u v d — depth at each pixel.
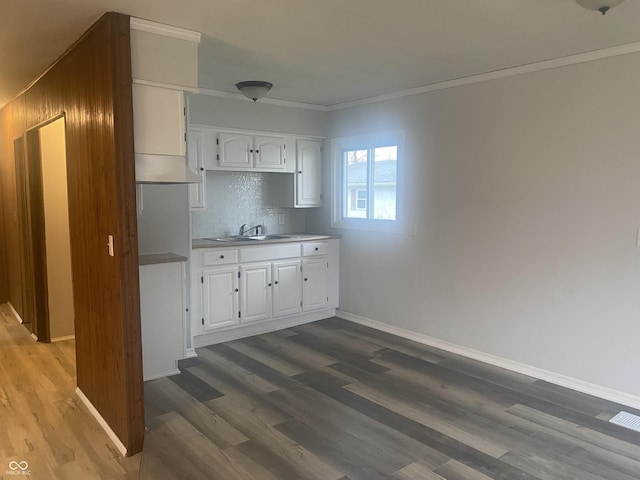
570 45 3.20
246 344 4.58
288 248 5.00
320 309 5.39
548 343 3.69
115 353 2.73
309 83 4.35
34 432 2.91
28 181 4.45
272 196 5.61
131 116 2.59
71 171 3.21
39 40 2.95
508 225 3.88
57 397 3.40
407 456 2.66
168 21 2.72
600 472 2.52
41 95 3.75
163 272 3.76
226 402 3.33
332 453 2.69
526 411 3.20
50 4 2.42
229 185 5.26
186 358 4.18
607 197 3.31
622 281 3.27
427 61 3.61
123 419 2.69
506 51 3.35
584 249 3.45
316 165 5.55
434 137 4.38
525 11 2.60
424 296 4.58
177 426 2.99
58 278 4.61
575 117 3.43
